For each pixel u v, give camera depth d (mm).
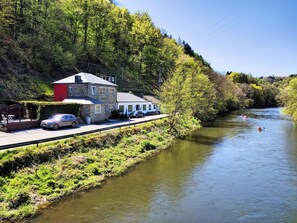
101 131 26578
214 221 12828
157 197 15492
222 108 73625
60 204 13945
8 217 11953
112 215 13055
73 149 20281
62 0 65375
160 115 51938
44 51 50781
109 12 70125
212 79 74812
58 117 28656
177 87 37531
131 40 79125
